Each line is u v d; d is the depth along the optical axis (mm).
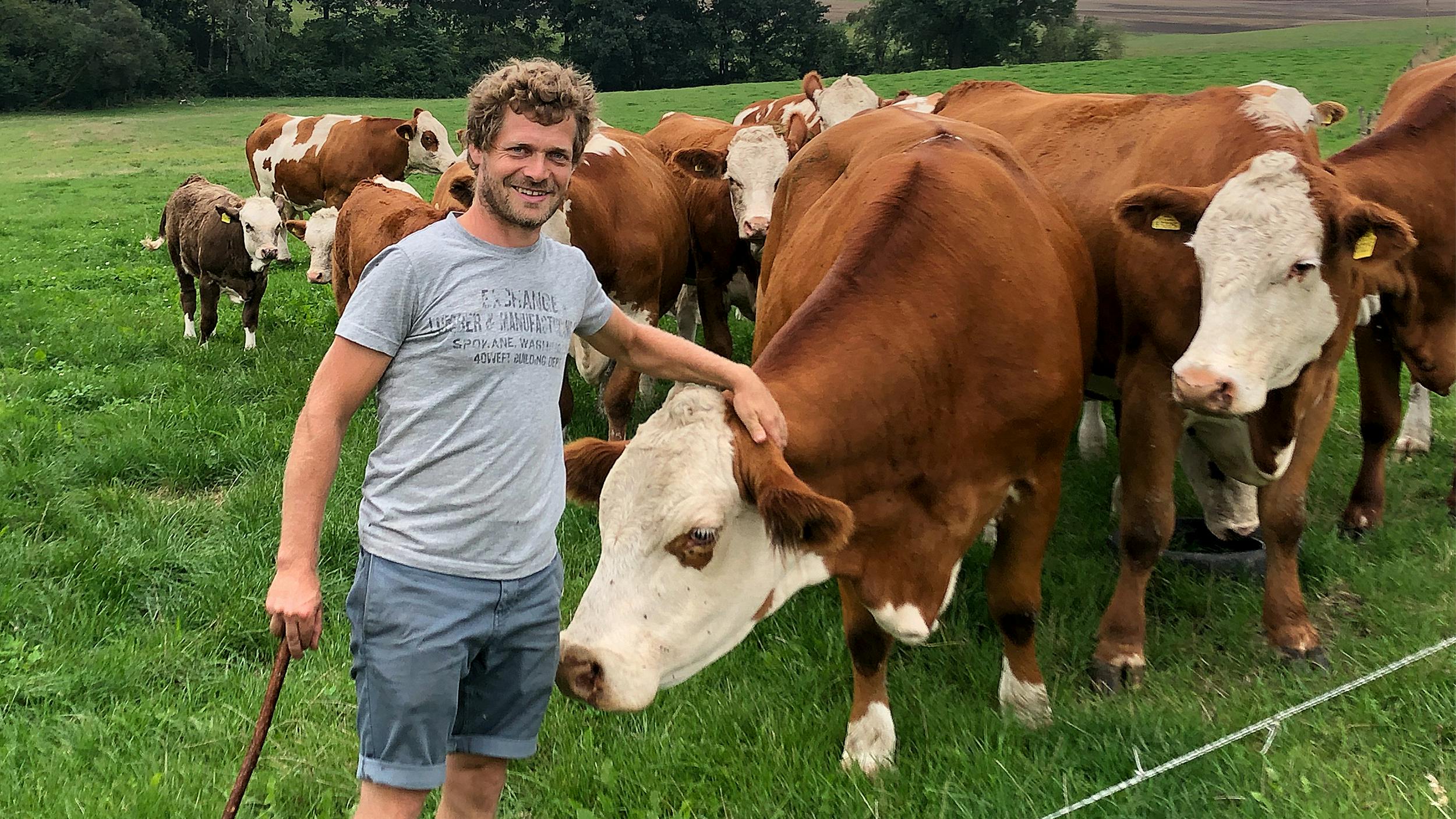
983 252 3645
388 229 7508
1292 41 53219
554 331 2699
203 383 8320
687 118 11055
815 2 78938
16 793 3609
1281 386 3924
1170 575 5023
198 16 78062
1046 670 4355
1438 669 4043
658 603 2957
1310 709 3852
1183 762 3510
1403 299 5227
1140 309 4387
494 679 2826
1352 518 5477
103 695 4270
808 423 3131
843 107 10641
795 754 3744
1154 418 4383
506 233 2648
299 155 16656
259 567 5285
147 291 13062
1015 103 6324
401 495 2627
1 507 5883
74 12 69375
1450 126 5219
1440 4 58062
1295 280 3744
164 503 6105
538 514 2729
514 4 88688
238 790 2602
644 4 79875
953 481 3504
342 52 80438
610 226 6582
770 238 5848
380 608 2605
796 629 4641
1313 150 4570
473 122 2570
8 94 64812
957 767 3637
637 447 2979
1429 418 6480
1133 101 5191
